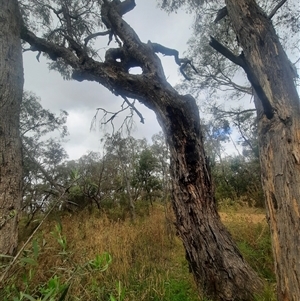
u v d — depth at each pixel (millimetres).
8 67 3982
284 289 2176
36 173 13102
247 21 3387
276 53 2990
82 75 5457
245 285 3188
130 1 6082
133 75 4781
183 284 3525
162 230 6504
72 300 1663
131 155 17609
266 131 2699
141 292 3195
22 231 5160
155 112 4727
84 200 11797
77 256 3176
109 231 6191
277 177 2453
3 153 3484
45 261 2406
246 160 14023
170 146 4277
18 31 4453
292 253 2152
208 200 3875
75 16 7152
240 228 5305
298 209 2219
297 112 2604
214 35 8523
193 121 4262
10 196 3326
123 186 17109
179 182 3994
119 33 5512
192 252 3652
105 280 3096
